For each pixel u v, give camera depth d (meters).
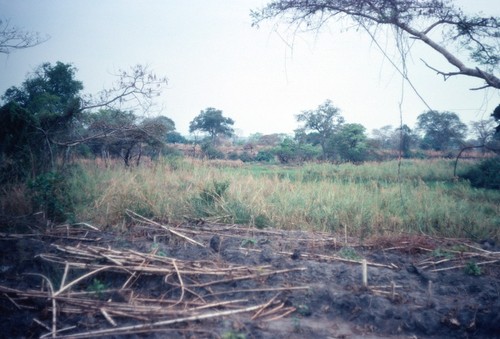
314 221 7.85
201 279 4.71
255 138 95.69
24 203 6.67
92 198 8.08
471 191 13.01
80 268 4.75
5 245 5.29
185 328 3.68
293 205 8.72
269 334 3.66
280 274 4.89
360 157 35.03
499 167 16.83
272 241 6.23
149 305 4.17
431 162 27.25
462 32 7.46
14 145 9.73
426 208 8.48
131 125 12.91
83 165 12.45
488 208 9.71
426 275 5.09
